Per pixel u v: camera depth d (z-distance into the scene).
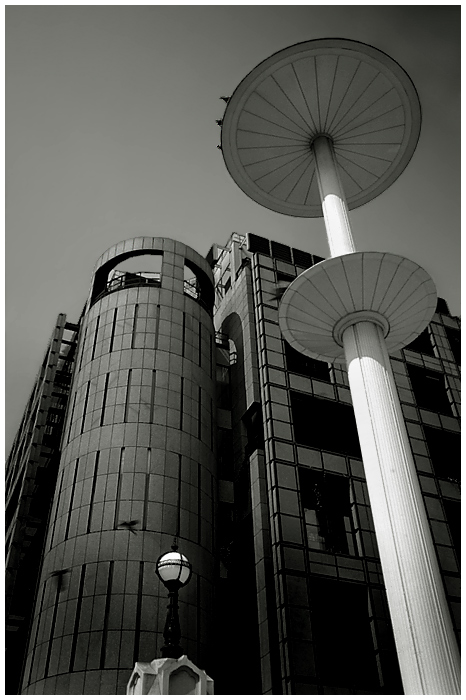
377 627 32.22
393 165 26.45
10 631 39.78
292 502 34.66
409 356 47.41
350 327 20.78
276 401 38.34
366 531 35.53
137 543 31.55
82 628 29.17
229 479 40.19
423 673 14.98
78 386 38.75
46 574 32.38
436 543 38.09
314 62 22.95
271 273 44.84
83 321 44.28
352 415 40.53
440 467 42.81
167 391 37.31
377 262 19.77
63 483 35.06
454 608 36.06
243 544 36.41
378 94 23.89
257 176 26.83
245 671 32.59
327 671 30.39
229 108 24.31
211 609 32.59
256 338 42.72
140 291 41.34
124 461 34.09
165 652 11.14
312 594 31.95
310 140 25.44
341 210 23.11
